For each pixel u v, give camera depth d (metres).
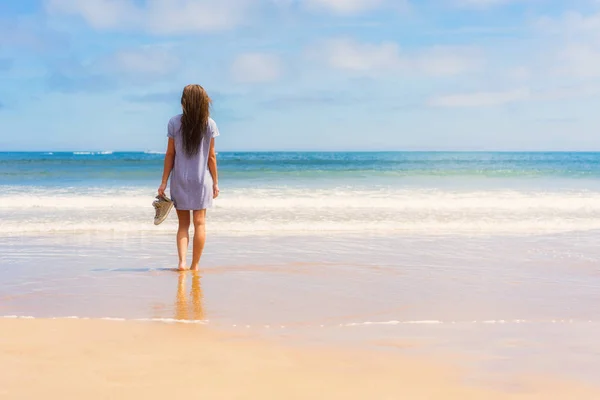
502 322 3.74
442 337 3.36
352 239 7.98
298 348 3.11
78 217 10.16
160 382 2.53
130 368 2.72
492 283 5.08
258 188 16.89
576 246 7.42
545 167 41.03
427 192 15.50
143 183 19.78
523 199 13.47
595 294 4.66
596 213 11.21
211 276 5.35
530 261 6.28
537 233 8.71
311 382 2.56
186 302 4.30
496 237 8.25
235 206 11.88
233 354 2.98
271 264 6.03
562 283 5.11
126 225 9.20
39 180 21.61
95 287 4.83
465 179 23.45
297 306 4.19
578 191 16.11
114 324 3.60
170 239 7.95
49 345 3.09
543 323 3.72
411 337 3.36
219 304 4.23
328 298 4.46
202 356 2.93
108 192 15.20
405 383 2.57
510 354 3.03
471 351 3.07
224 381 2.56
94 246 7.32
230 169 33.44
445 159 67.06
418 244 7.55
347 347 3.13
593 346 3.19
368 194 14.72
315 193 14.96
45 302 4.27
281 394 2.41
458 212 11.20
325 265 5.96
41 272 5.55
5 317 3.75
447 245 7.47
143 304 4.22
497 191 16.03
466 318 3.85
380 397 2.39
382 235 8.41
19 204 12.05
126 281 5.10
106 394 2.38
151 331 3.45
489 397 2.41
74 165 36.03
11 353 2.94
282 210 11.30
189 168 5.62
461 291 4.75
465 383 2.57
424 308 4.15
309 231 8.80
